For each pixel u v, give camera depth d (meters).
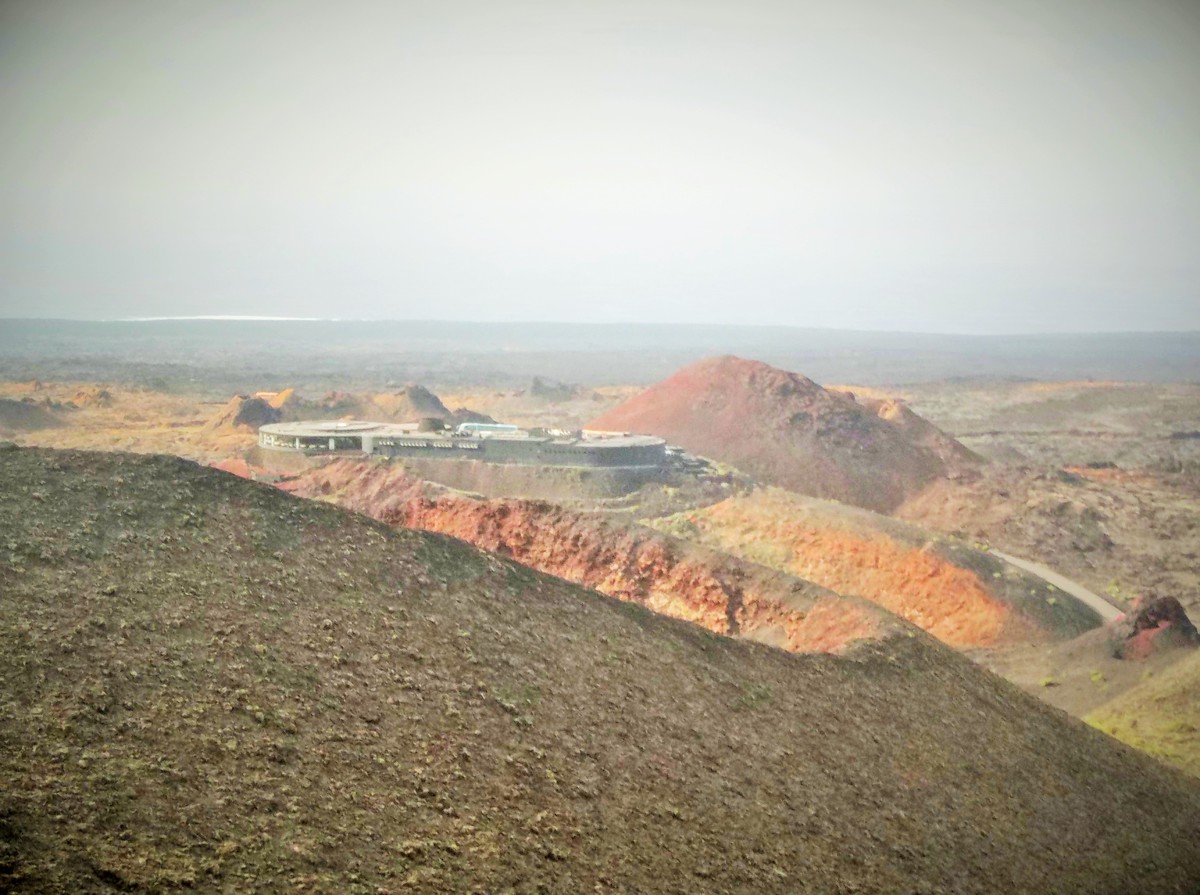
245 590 24.97
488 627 27.31
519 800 21.17
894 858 24.97
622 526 54.94
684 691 28.30
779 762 26.84
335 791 19.27
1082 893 27.45
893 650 36.66
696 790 24.14
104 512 26.50
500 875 18.73
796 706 30.09
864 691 32.72
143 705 19.69
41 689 19.25
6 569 22.91
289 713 20.97
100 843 15.98
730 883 21.36
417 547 29.59
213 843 16.86
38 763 17.31
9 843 15.27
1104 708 53.47
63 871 15.11
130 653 21.12
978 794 29.97
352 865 17.55
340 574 27.11
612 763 23.78
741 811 24.08
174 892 15.52
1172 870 30.92
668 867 21.03
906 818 26.97
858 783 27.52
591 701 25.88
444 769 21.16
